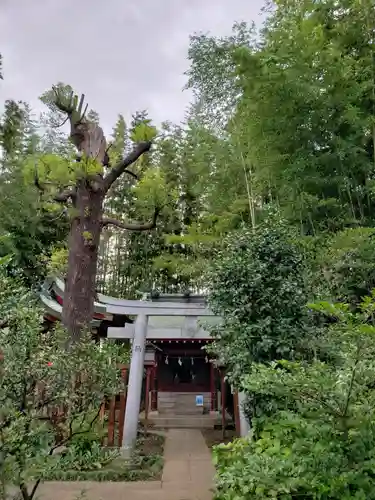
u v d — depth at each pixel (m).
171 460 5.65
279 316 4.16
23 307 2.73
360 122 5.87
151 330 6.79
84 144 6.57
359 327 2.14
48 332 3.59
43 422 2.53
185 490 4.26
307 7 6.46
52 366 2.78
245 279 4.26
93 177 6.27
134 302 6.66
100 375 3.16
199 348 10.75
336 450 2.16
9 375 2.43
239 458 2.60
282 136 6.28
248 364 4.05
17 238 9.28
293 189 6.25
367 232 5.27
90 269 6.17
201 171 9.23
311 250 5.29
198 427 8.95
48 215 9.09
